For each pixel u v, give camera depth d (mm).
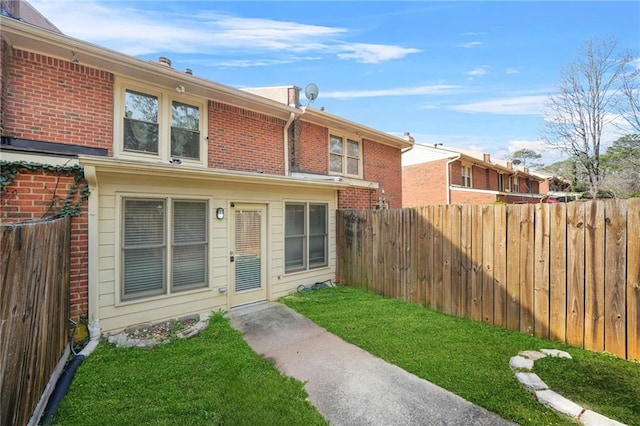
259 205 6199
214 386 3029
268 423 2502
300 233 6934
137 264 4625
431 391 2914
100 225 4277
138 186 4598
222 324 4781
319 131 8961
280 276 6438
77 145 5059
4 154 3701
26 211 3836
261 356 3727
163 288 4863
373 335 4246
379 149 10898
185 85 6180
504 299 4438
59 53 4914
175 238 5008
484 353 3617
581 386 2812
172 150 6199
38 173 3916
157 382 3096
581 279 3717
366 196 8586
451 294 5094
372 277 6641
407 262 5852
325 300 6000
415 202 17391
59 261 3336
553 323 3945
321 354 3760
